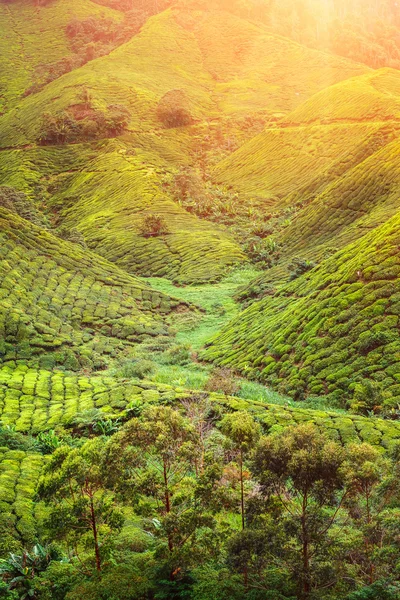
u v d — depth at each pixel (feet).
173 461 48.08
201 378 128.06
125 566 45.57
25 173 439.22
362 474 40.04
